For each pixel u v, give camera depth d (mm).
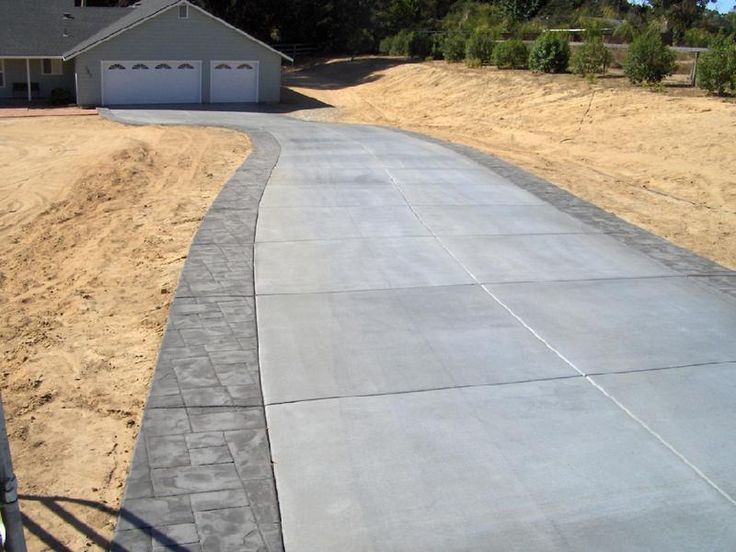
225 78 31703
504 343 6223
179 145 17422
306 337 6270
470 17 51312
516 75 28500
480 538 3879
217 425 4871
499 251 8773
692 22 39031
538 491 4262
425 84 32250
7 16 32719
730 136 16547
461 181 12430
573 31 34719
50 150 18656
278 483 4289
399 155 14711
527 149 18391
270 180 12242
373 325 6551
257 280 7613
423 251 8703
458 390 5418
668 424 5004
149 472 4340
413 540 3859
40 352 6746
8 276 9188
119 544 3742
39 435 5336
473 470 4453
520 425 4957
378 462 4520
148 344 6785
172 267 8781
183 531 3852
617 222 10281
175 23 30312
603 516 4059
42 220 11719
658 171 15180
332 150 15367
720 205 12688
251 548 3752
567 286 7652
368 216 10141
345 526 3949
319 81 41594
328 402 5211
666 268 8305
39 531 4270
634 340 6336
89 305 7816
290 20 51812
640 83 23328
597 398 5328
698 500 4207
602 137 18672
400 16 54469
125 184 13578
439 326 6555
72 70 32031
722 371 5789
